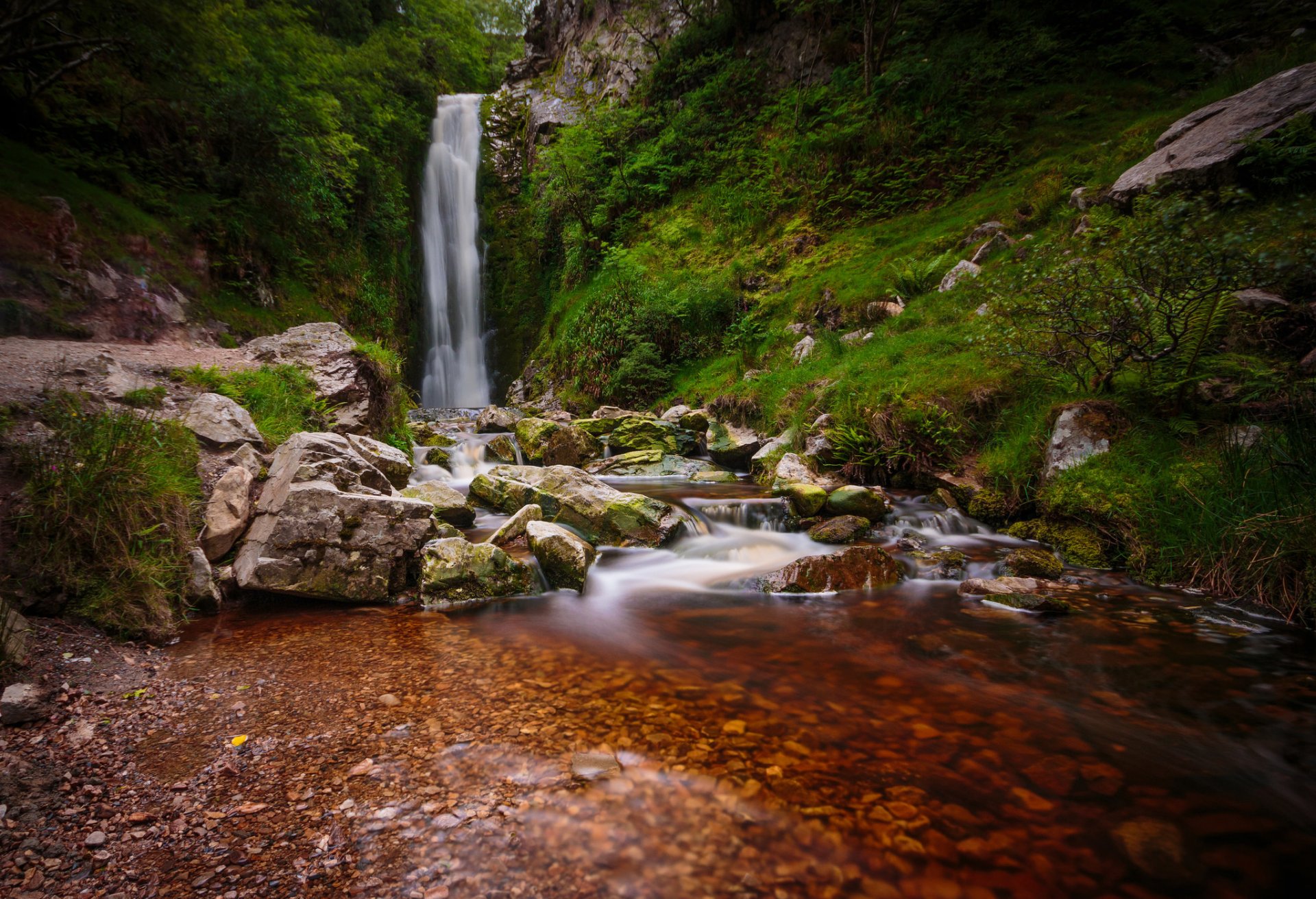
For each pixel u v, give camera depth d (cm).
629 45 2473
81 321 812
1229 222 632
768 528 673
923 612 430
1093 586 469
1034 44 1639
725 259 1672
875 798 216
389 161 1950
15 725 250
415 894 171
